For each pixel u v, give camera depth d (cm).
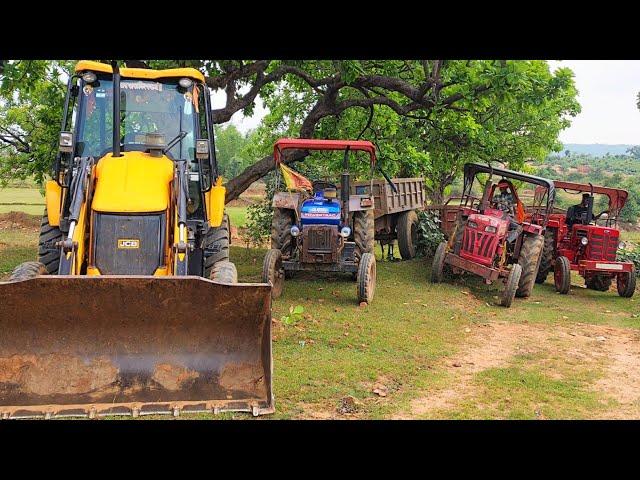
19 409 512
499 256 1252
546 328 1022
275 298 1092
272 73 1441
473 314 1086
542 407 640
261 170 1508
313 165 1766
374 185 1488
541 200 1461
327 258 1096
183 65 1159
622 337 983
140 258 639
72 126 789
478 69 1174
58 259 760
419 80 1591
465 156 2114
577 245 1458
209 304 541
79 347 543
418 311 1059
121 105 775
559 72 1214
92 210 644
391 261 1639
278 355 767
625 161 8075
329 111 1495
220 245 800
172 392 540
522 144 2488
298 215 1155
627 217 3769
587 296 1381
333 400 631
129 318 542
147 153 736
